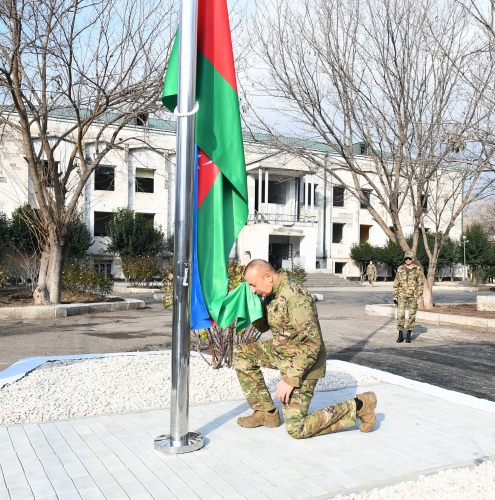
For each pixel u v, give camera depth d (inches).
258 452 148.8
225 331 261.9
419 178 551.2
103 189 1350.9
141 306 643.5
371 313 602.2
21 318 523.8
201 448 151.3
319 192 1616.6
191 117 147.3
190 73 147.2
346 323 521.0
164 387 225.6
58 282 586.2
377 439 161.6
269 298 158.9
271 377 248.4
